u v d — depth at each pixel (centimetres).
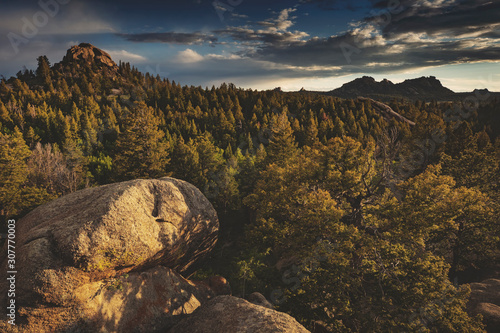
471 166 3538
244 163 4766
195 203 1579
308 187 2209
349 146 2212
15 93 13800
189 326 1103
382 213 2006
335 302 1578
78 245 1011
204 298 1481
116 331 1054
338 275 1642
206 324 1063
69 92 14925
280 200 2119
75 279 999
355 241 1748
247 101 14700
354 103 13550
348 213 2383
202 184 4172
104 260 1066
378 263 1769
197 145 5450
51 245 1023
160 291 1276
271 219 2153
